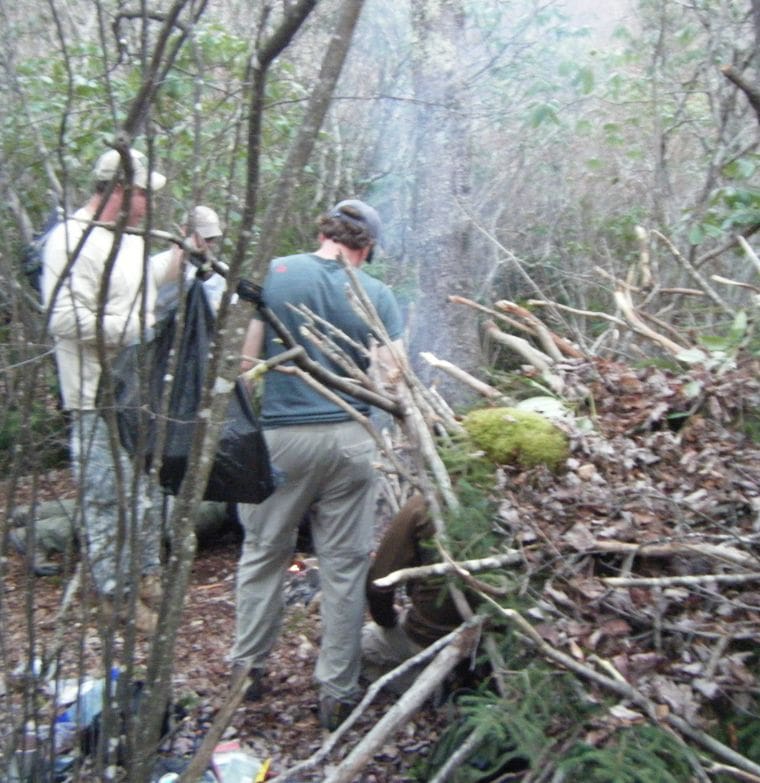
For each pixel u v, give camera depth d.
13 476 2.11
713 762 2.14
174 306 2.63
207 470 1.83
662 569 2.52
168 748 2.95
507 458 2.76
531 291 6.59
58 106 4.48
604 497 2.60
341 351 2.90
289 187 1.75
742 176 5.01
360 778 2.84
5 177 2.39
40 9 4.92
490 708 2.25
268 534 3.16
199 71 1.90
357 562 3.15
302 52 5.64
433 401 3.10
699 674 2.26
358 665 3.18
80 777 2.18
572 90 7.16
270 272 3.14
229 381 1.83
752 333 3.26
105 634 2.14
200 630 3.98
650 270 4.54
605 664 2.28
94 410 2.00
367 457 3.12
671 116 6.61
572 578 2.46
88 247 3.06
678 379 3.05
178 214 4.22
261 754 3.04
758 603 2.35
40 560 4.00
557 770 2.15
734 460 2.73
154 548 2.79
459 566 2.40
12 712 2.16
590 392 3.11
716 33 5.65
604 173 7.21
